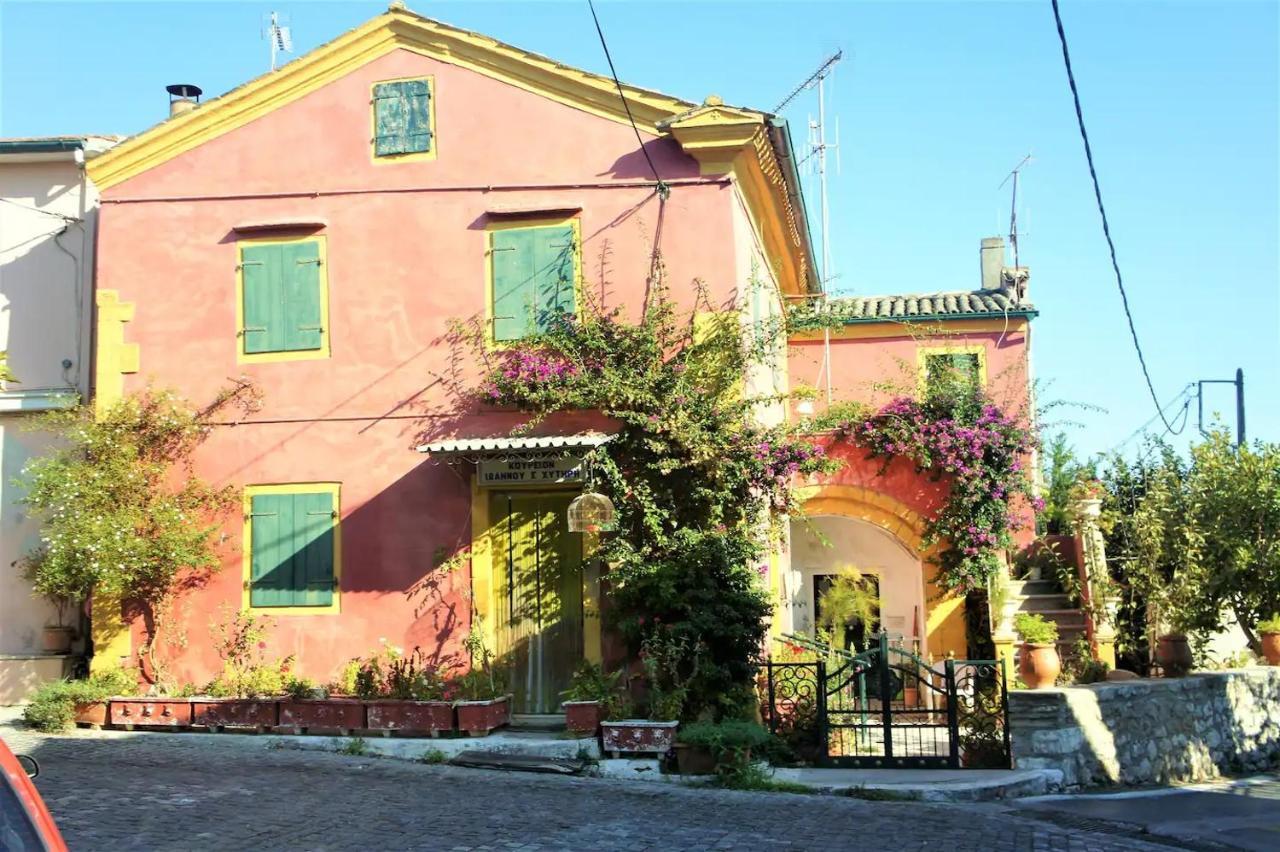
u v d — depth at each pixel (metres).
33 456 15.98
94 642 14.02
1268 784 13.15
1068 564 18.34
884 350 22.89
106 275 14.51
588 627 13.24
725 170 13.55
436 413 13.78
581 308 13.59
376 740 12.41
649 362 13.23
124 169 14.61
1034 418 16.84
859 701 13.54
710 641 12.26
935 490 16.16
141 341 14.38
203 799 9.84
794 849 8.73
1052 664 13.17
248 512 14.02
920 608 16.95
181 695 13.46
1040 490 17.19
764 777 11.30
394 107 14.25
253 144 14.46
